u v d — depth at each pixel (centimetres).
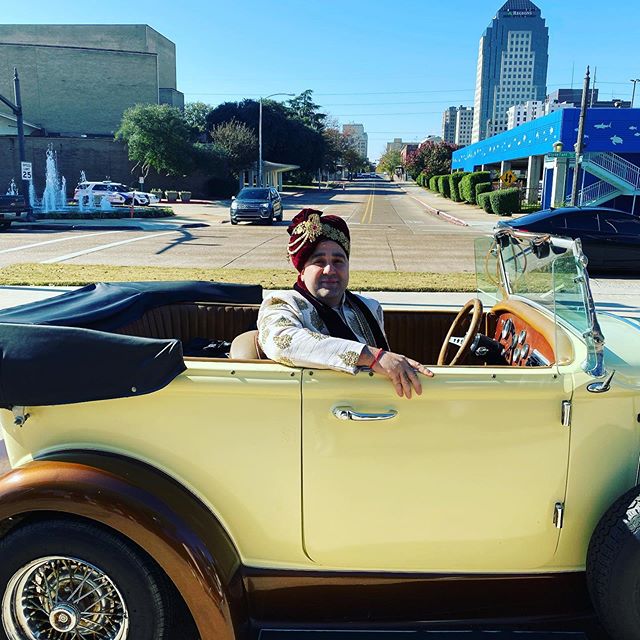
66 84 6109
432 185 7006
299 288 250
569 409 215
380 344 270
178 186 4900
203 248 1747
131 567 212
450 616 235
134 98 6244
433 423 214
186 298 348
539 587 235
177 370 211
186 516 211
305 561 228
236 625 215
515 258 310
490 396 212
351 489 219
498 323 329
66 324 254
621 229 1373
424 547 226
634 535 210
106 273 1190
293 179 7931
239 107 6575
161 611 219
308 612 234
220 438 217
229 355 280
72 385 209
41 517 218
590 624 259
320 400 212
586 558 227
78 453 219
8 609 223
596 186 3425
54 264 1337
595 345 211
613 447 221
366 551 226
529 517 224
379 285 1076
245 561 230
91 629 222
